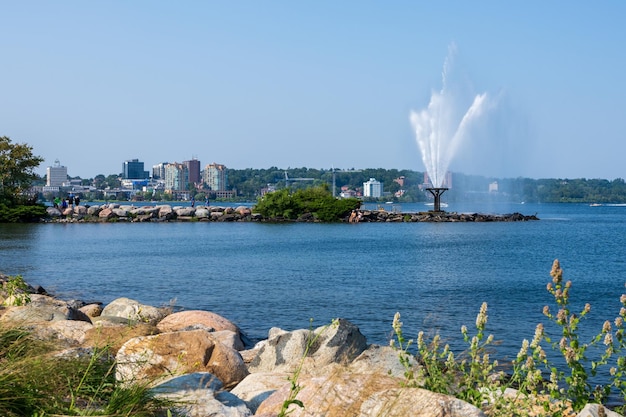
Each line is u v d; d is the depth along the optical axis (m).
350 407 6.59
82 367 7.77
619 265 46.03
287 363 11.52
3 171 90.94
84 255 47.66
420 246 60.09
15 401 6.76
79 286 32.44
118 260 44.69
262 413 7.69
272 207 105.56
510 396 8.52
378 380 7.09
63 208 101.31
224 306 26.67
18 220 90.81
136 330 11.61
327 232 78.69
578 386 8.38
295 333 11.82
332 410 6.64
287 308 26.27
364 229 85.06
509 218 117.06
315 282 34.38
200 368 9.52
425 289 32.25
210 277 36.16
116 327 11.83
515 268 42.75
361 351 11.70
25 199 92.56
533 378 8.13
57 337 10.67
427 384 8.04
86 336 11.05
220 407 7.51
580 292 32.59
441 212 112.69
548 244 65.19
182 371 9.09
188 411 7.37
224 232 77.06
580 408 8.32
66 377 7.40
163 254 49.31
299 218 104.56
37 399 6.89
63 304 17.30
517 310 26.30
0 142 91.06
